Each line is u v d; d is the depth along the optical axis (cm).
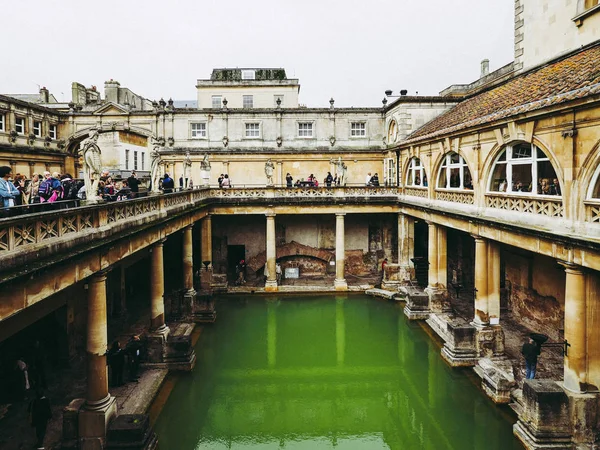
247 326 2502
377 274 3553
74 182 1379
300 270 3544
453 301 2702
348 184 3562
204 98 4400
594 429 1232
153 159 1958
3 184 965
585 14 1739
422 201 2575
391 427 1570
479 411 1573
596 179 1168
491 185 1759
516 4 2239
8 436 1297
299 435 1519
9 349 1570
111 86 3812
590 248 1145
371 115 3534
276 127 3500
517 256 2303
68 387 1625
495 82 2623
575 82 1335
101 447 1231
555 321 1962
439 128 2370
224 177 3269
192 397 1744
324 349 2202
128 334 2153
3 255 788
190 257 2486
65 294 1609
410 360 2061
